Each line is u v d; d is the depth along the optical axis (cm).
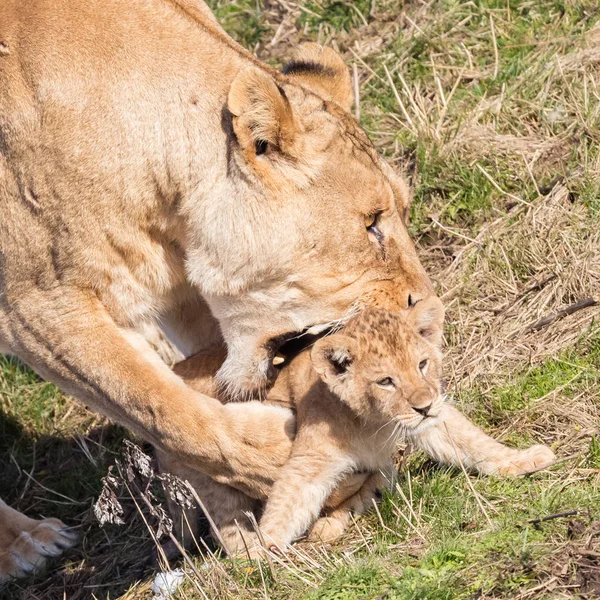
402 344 827
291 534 847
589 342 998
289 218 875
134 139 890
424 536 815
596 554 716
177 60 904
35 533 1119
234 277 891
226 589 809
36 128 898
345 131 903
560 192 1178
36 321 923
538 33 1409
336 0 1565
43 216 902
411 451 950
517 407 959
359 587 757
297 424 888
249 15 1622
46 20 917
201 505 858
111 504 841
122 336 917
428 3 1495
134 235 904
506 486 853
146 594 923
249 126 854
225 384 938
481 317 1102
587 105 1254
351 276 894
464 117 1313
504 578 718
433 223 1226
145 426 905
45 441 1296
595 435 884
